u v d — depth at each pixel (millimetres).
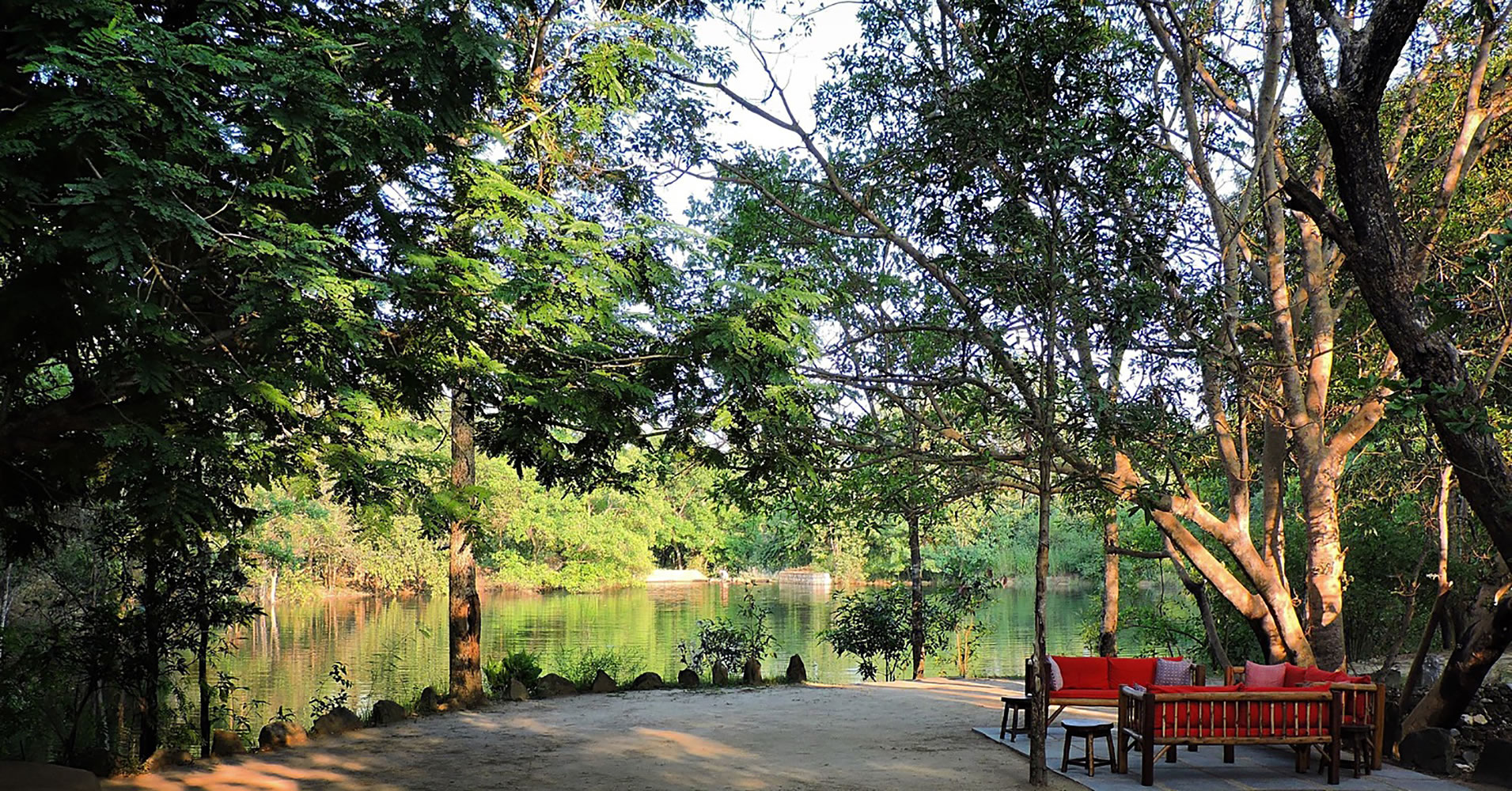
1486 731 10578
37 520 9016
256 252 6742
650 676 16141
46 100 6285
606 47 10359
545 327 9023
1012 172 10180
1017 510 32000
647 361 9148
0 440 7426
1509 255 9172
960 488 13859
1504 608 9070
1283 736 9078
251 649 27125
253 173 7434
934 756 10242
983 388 10461
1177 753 10242
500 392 8758
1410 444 12562
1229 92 13398
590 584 47531
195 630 12188
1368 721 9469
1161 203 10852
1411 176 12336
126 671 10953
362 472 8211
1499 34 11438
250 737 12516
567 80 11383
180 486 7680
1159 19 12086
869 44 12219
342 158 7598
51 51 5715
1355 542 16578
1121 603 23094
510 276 8773
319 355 7707
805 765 9828
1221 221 11781
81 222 5902
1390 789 8766
